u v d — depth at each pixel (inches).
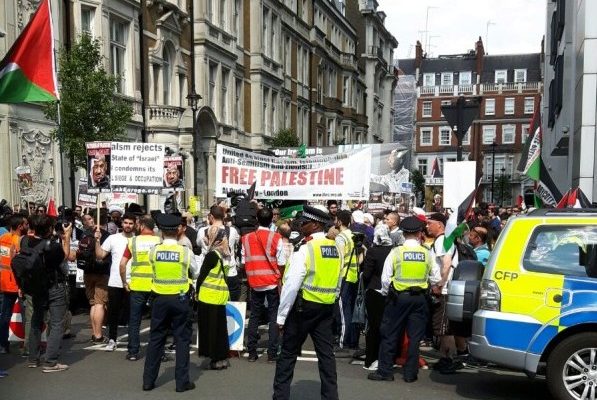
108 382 270.1
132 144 438.3
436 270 278.4
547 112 1059.9
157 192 439.5
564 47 702.5
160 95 927.0
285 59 1482.5
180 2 992.2
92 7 754.2
